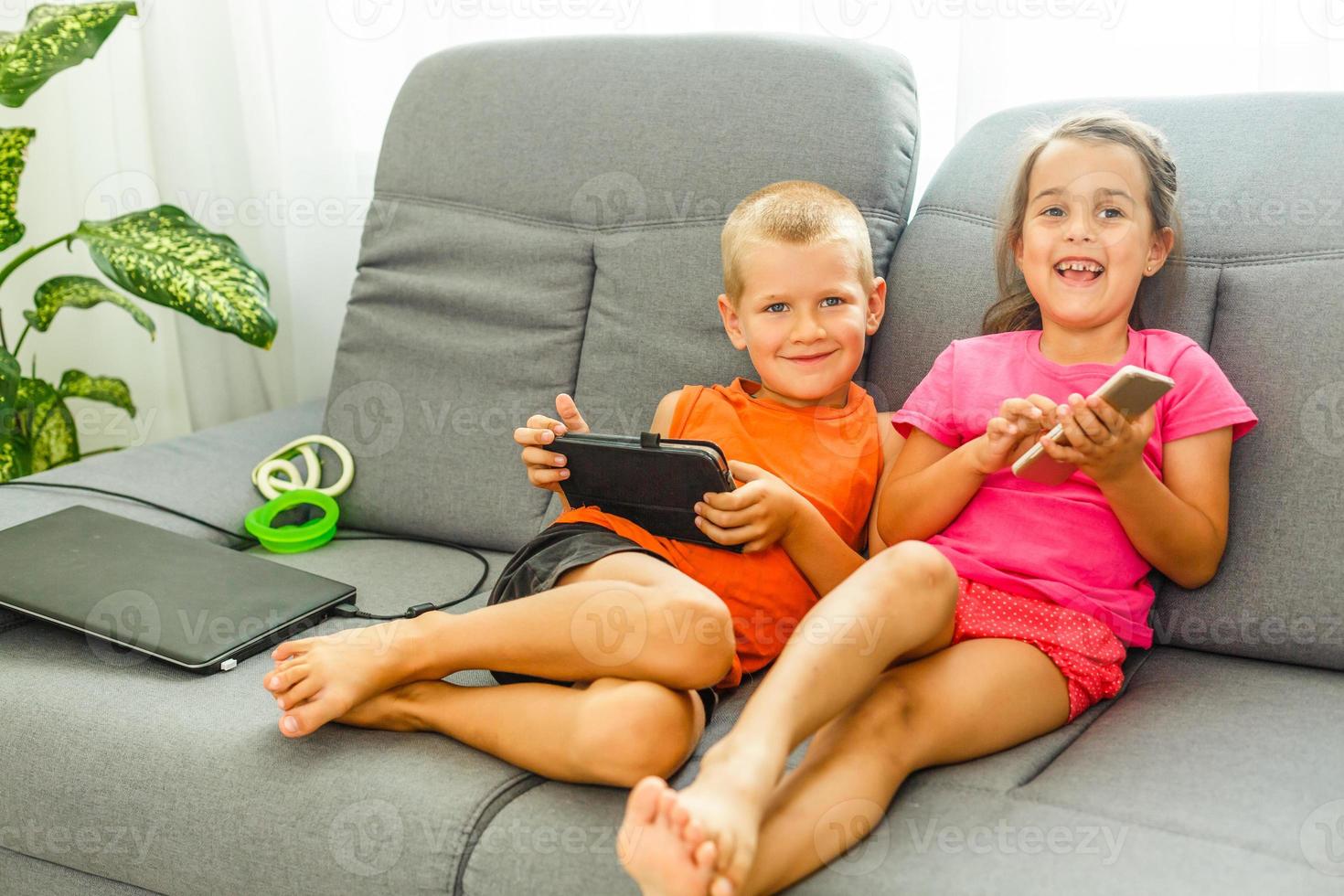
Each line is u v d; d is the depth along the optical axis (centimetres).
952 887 82
